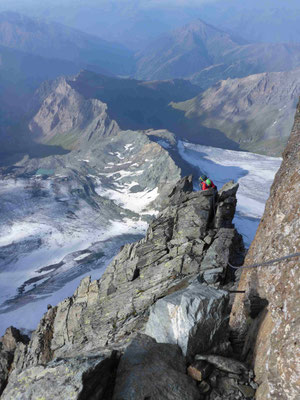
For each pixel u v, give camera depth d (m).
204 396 6.31
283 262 6.39
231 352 7.62
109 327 16.28
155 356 6.79
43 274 172.38
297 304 5.56
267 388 5.80
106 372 6.41
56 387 5.79
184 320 7.29
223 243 14.71
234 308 9.27
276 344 5.69
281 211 7.50
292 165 8.12
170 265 15.78
